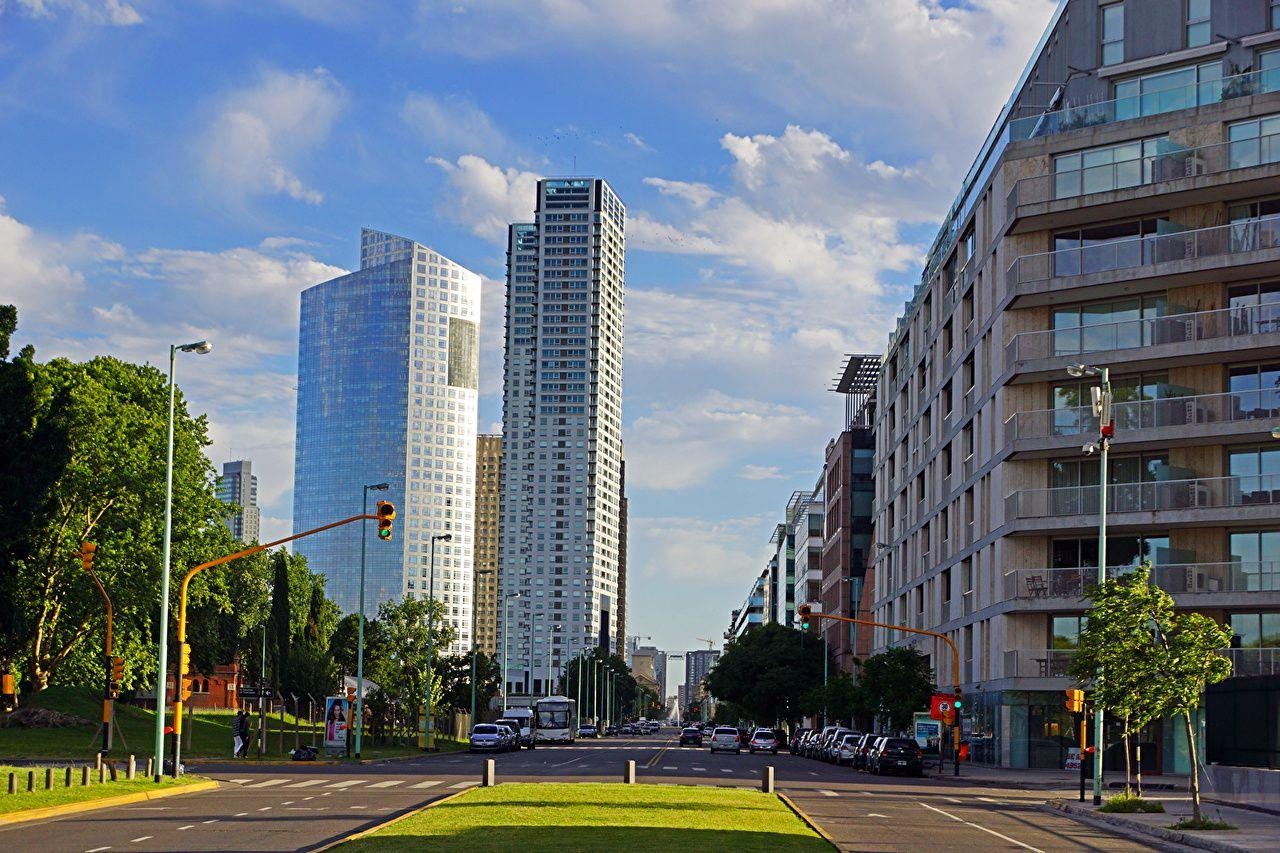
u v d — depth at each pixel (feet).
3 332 198.59
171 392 148.46
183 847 77.66
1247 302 200.75
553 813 95.40
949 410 280.92
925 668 267.59
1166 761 201.46
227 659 384.68
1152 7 216.33
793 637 429.79
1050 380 214.90
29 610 220.02
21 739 209.67
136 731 252.83
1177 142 203.82
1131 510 201.77
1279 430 143.43
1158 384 205.46
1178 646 112.88
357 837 78.89
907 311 338.34
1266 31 204.64
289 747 244.83
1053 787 170.91
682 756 259.80
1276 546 196.03
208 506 235.40
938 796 145.48
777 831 86.17
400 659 291.38
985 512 236.84
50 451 196.44
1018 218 212.43
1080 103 222.48
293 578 428.15
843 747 249.34
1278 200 200.13
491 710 428.97
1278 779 120.67
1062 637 212.84
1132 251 206.18
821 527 545.44
